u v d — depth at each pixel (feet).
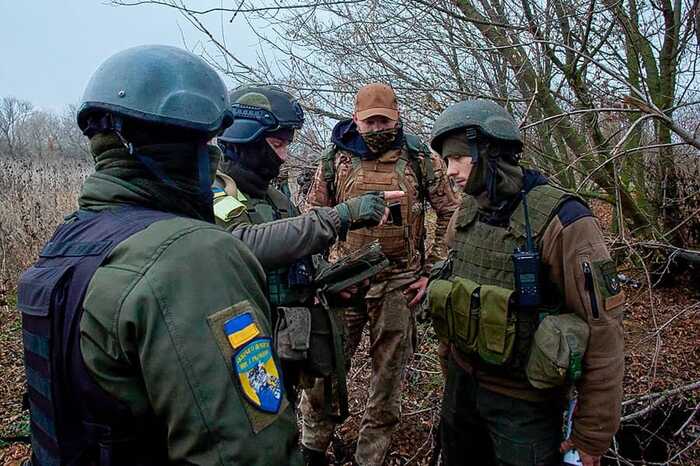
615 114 12.28
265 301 3.43
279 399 3.19
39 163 36.35
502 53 12.09
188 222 3.25
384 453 8.57
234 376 2.97
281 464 3.09
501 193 5.74
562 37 11.46
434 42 13.06
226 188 6.08
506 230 5.81
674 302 14.21
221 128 3.73
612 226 14.53
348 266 6.29
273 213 6.63
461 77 13.82
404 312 8.55
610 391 5.33
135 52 3.52
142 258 3.00
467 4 12.34
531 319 5.62
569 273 5.39
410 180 8.54
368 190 8.45
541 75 12.02
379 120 8.22
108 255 3.07
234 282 3.15
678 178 14.66
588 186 15.51
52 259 3.35
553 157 12.44
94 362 2.95
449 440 6.71
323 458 8.68
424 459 8.98
